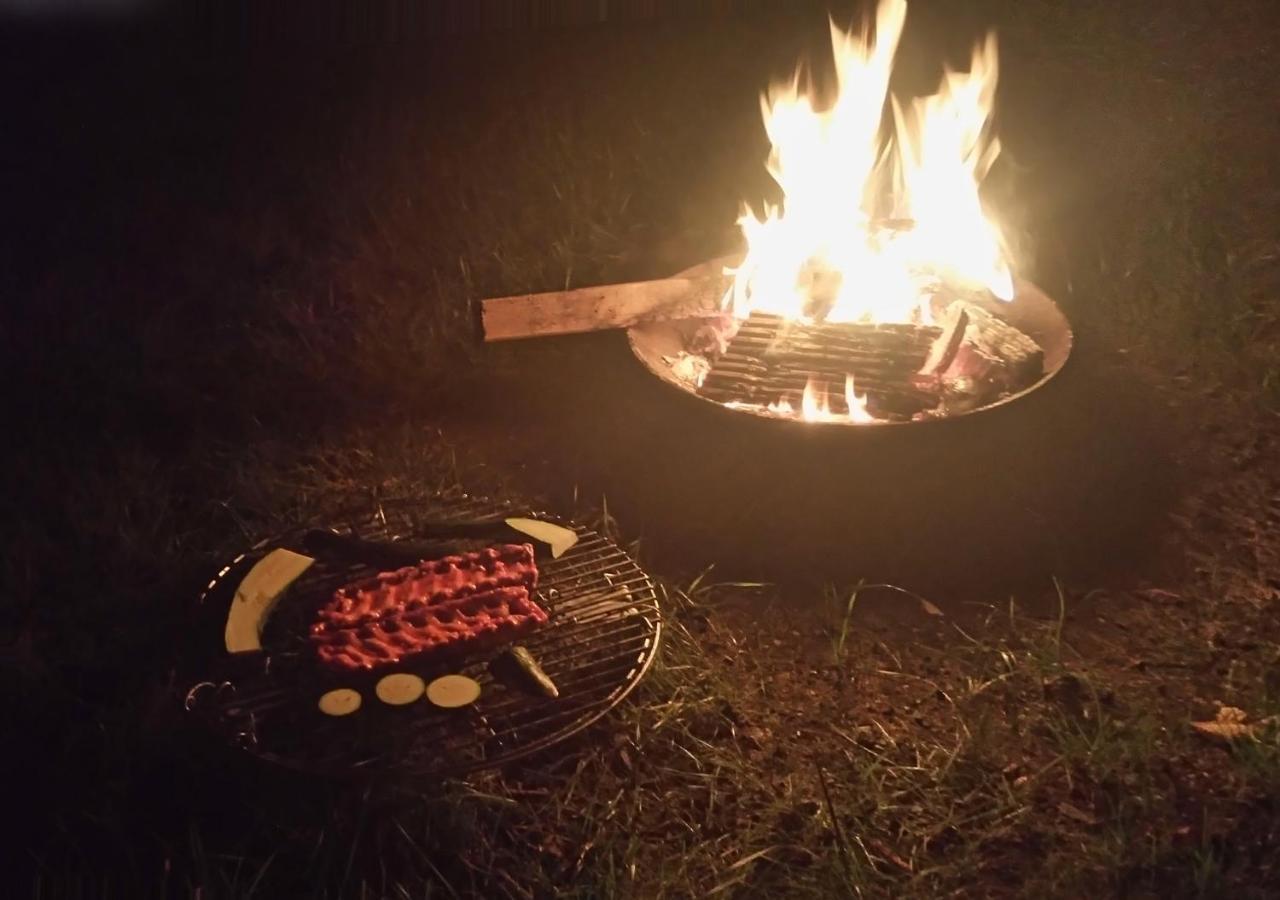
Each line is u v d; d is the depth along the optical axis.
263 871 1.23
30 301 2.20
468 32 3.42
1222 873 1.24
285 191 2.59
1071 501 1.79
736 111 2.89
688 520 1.76
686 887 1.23
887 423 1.67
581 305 2.06
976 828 1.30
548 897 1.23
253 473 1.82
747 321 1.93
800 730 1.43
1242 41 3.17
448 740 1.32
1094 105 2.92
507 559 1.54
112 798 1.33
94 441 1.91
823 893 1.22
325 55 3.28
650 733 1.40
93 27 3.47
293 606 1.50
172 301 2.22
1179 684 1.48
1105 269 2.29
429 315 2.21
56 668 1.50
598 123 2.84
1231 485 1.82
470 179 2.61
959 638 1.56
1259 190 2.51
